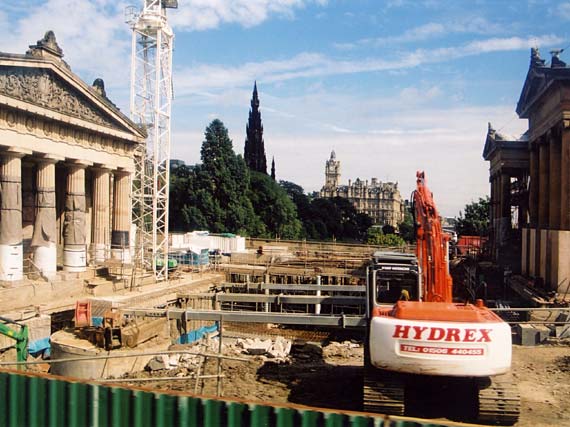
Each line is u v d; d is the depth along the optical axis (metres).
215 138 85.06
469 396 14.62
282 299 22.06
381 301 14.90
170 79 44.84
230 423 8.48
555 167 35.16
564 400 14.76
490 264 49.59
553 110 34.25
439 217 14.69
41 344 26.98
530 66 37.53
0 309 28.22
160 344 21.75
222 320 18.34
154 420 8.77
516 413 12.42
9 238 30.84
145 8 43.28
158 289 36.72
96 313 27.20
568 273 30.30
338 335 31.19
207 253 52.50
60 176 41.97
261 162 129.25
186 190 84.62
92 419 8.99
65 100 34.81
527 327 22.78
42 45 32.22
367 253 61.12
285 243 77.25
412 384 14.59
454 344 11.72
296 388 16.23
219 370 15.23
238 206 84.19
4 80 29.33
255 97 129.00
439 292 14.42
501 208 55.66
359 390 15.97
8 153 30.97
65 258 37.03
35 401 9.23
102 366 19.38
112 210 45.47
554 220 35.06
